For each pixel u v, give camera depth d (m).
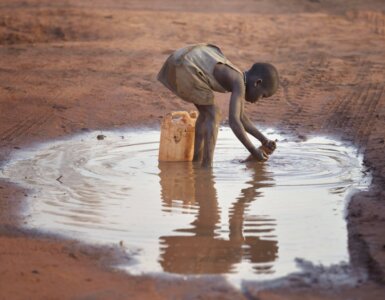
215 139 14.77
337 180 13.88
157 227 11.51
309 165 14.95
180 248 10.66
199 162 15.25
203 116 14.94
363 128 17.97
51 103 20.33
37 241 10.93
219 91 14.41
